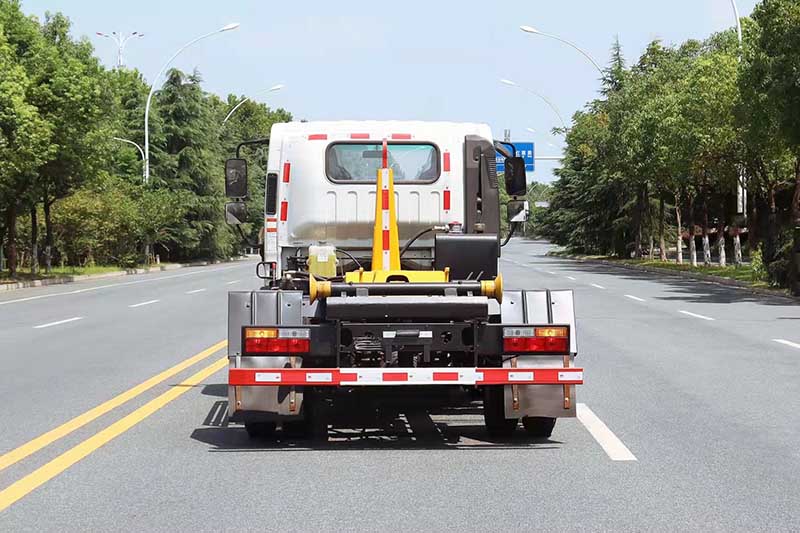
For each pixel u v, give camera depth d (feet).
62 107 128.67
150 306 81.20
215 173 241.14
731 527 18.66
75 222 172.04
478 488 21.81
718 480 22.34
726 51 129.80
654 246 231.71
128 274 164.96
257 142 35.37
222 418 30.78
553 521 19.13
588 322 62.85
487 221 32.91
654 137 150.61
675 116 133.80
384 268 29.63
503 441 27.09
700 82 120.26
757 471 23.17
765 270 107.55
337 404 33.50
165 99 238.89
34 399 34.22
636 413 30.96
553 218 289.33
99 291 106.73
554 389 25.70
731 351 47.14
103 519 19.47
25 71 121.29
